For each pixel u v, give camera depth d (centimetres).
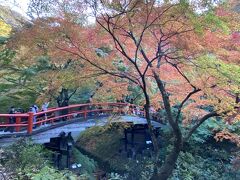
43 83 1573
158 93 1399
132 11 860
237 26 902
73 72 1095
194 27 850
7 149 1037
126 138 2091
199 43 925
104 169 1953
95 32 1003
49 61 1330
